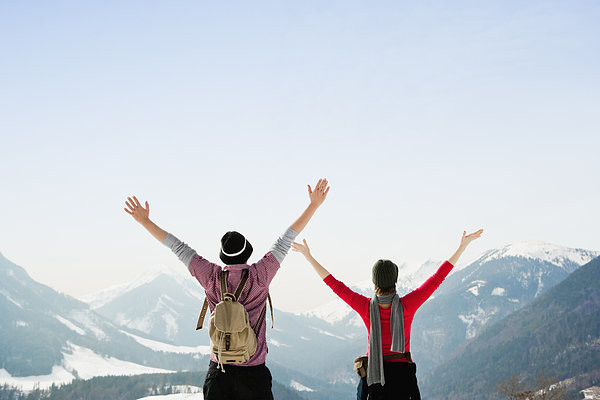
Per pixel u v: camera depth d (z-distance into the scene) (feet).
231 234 13.91
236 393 13.04
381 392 14.98
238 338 12.80
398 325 15.06
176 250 14.01
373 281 15.60
